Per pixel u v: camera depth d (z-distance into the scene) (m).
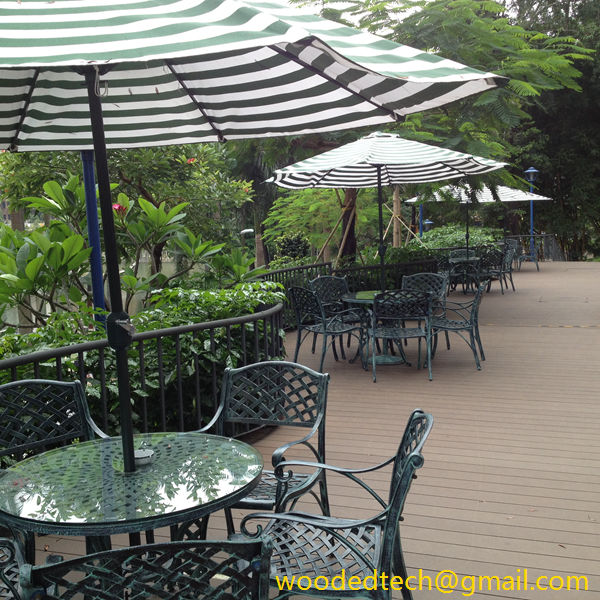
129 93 3.21
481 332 8.50
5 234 5.49
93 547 2.20
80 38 1.39
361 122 2.99
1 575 1.59
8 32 1.41
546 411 4.82
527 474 3.54
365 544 2.02
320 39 1.35
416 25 8.30
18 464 2.17
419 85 2.16
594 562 2.56
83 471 2.08
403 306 5.91
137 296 7.71
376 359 6.81
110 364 3.71
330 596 1.78
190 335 4.14
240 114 3.25
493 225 25.94
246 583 1.26
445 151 6.43
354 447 4.09
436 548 2.72
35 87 3.19
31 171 8.34
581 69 21.66
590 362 6.51
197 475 2.03
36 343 3.75
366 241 19.25
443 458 3.84
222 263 6.47
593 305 10.65
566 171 24.11
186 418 4.19
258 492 2.50
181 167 9.30
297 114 3.04
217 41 1.36
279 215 15.93
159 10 1.55
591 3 22.69
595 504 3.12
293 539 2.07
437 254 12.43
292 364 2.76
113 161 8.36
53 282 4.98
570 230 24.92
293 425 2.74
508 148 11.32
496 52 9.02
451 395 5.37
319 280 7.43
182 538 2.30
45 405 2.48
